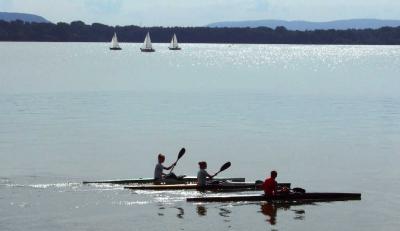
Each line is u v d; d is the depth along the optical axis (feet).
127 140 220.02
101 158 189.06
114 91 411.34
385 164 182.29
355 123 264.72
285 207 135.64
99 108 312.50
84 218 125.39
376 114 295.28
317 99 368.07
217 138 224.94
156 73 615.16
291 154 196.85
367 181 161.17
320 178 164.86
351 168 176.86
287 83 505.66
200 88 444.96
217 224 122.62
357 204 138.21
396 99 369.09
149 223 122.83
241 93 406.21
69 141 217.36
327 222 124.88
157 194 145.69
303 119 276.41
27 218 124.57
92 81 496.64
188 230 118.52
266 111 304.50
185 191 149.18
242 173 171.53
